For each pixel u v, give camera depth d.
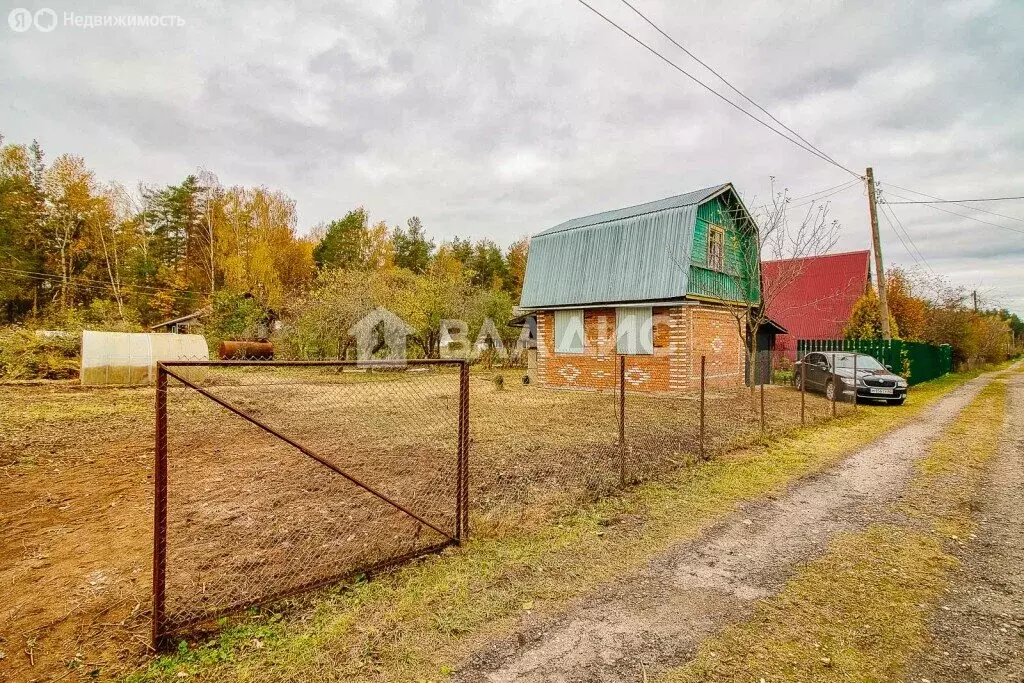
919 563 3.93
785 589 3.50
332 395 14.91
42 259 37.03
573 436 8.39
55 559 3.88
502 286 51.81
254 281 44.38
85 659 2.64
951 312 28.62
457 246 57.88
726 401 12.80
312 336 24.47
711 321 14.80
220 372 20.38
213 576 3.57
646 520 4.83
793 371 17.98
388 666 2.61
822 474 6.50
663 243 13.97
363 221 54.31
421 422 9.96
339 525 4.58
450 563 3.85
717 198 15.19
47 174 37.91
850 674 2.57
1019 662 2.67
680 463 6.83
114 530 4.51
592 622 3.06
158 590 2.73
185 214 48.09
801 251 12.51
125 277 40.09
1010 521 4.86
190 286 44.94
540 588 3.48
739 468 6.71
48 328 26.08
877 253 17.69
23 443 8.23
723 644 2.84
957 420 10.91
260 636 2.86
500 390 15.91
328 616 3.08
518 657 2.71
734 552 4.12
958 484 6.07
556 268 16.59
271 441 8.25
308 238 60.34
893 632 2.97
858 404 13.76
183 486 5.80
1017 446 8.23
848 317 26.06
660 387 14.02
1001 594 3.44
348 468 6.54
